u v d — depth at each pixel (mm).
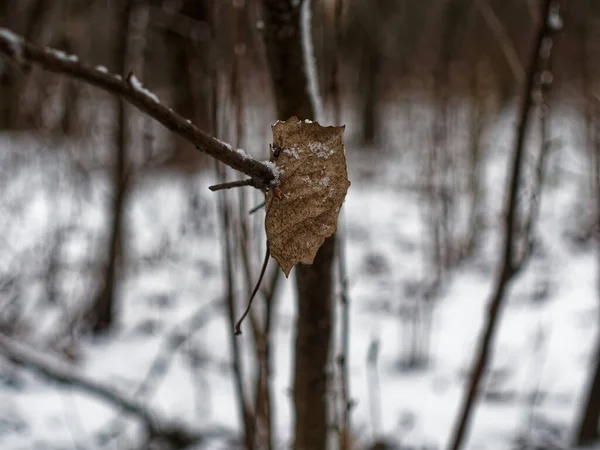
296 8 1279
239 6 1908
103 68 771
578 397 4180
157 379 4238
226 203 1789
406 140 11391
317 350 1506
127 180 5285
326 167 774
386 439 3471
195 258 6438
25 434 3471
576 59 5855
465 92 7629
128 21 5090
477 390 2477
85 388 3543
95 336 5062
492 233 7801
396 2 9695
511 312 5730
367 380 4453
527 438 3635
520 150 2244
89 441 3473
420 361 4742
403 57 9172
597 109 5410
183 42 4480
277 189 768
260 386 1815
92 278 5168
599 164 5602
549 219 8016
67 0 5273
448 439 3572
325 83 1937
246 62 2449
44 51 751
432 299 5398
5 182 5754
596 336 5078
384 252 7387
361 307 5844
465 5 6379
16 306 4570
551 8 2143
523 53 7035
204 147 745
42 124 5016
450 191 6773
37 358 3549
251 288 1853
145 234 6836
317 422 1547
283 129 778
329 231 771
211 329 5059
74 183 5418
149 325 5180
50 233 5305
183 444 3518
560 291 6062
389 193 9742
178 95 5496
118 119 5152
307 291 1472
